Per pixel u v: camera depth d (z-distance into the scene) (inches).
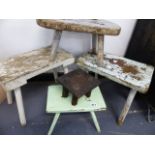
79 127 49.6
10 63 45.5
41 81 66.6
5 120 49.9
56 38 45.5
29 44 57.6
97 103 42.7
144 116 54.0
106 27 43.1
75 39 59.0
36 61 47.1
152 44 50.3
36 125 49.3
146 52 52.7
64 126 49.5
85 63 50.6
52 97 44.0
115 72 47.1
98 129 47.9
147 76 46.2
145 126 50.9
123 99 60.2
